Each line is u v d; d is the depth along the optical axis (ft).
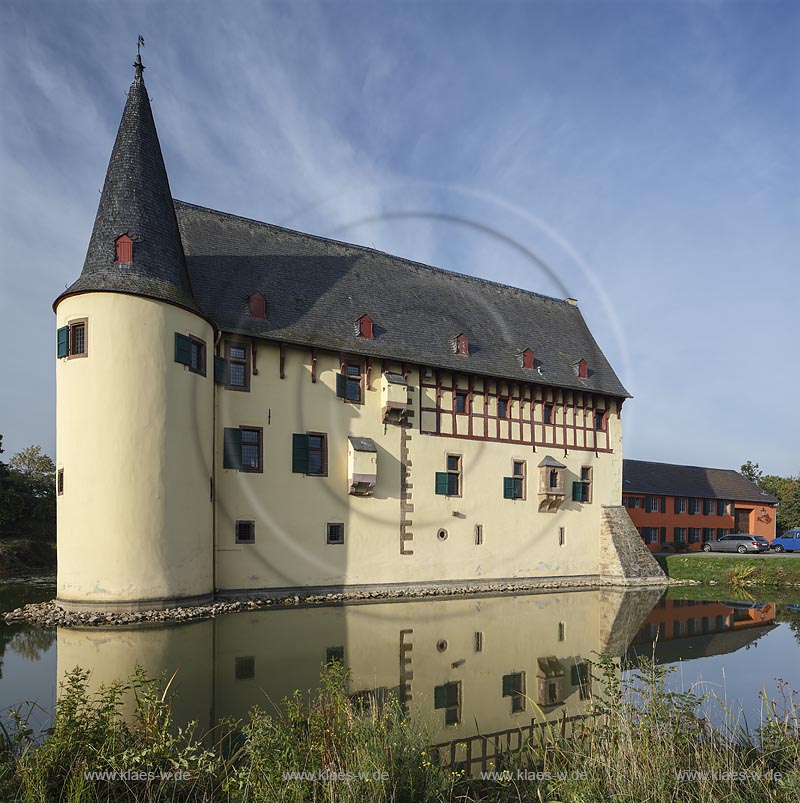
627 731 17.60
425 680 29.22
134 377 46.91
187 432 49.78
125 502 45.60
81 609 44.50
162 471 47.34
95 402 46.26
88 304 47.37
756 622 47.91
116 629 40.27
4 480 102.78
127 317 47.29
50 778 15.17
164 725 17.24
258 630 40.50
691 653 36.22
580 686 28.63
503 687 28.30
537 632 42.01
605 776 16.75
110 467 45.68
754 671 32.01
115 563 45.06
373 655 33.94
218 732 21.31
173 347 49.21
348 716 18.02
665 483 122.72
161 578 46.55
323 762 15.69
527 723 23.50
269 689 26.81
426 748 18.85
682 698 19.75
